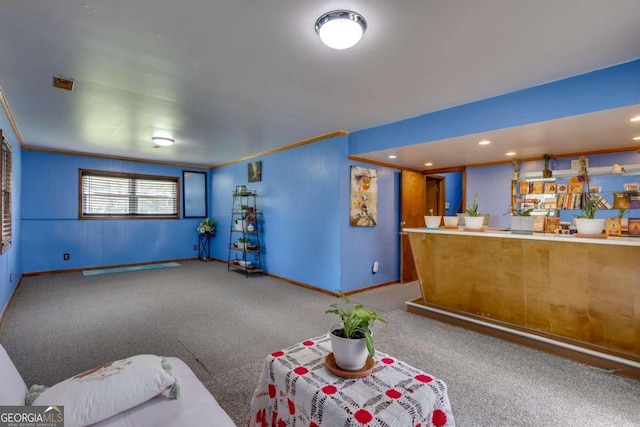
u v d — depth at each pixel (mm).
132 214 6492
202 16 1753
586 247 2463
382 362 1432
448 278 3381
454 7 1669
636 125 2787
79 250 5852
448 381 2188
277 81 2625
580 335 2555
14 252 4332
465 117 3174
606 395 2031
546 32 1907
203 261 7117
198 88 2770
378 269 4934
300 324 3264
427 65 2344
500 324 2961
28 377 2199
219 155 6027
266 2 1631
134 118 3627
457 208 7652
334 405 1131
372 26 1843
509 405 1922
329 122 3822
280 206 5363
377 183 4875
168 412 1174
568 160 4172
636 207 3697
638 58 2244
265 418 1479
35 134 4387
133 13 1723
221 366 2385
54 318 3381
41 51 2133
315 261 4695
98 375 1180
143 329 3104
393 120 3740
